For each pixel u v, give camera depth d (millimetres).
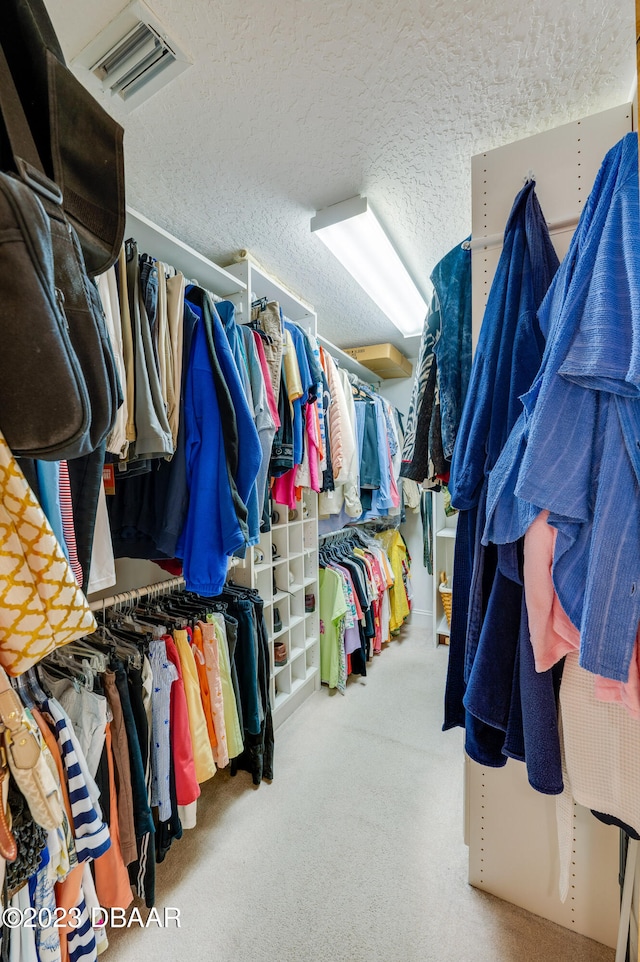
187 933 1002
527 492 621
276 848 1240
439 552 3055
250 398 1319
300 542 2270
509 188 969
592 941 950
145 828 983
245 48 856
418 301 2201
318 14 796
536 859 1009
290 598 2195
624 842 875
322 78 934
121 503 1136
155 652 1123
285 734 1854
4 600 377
